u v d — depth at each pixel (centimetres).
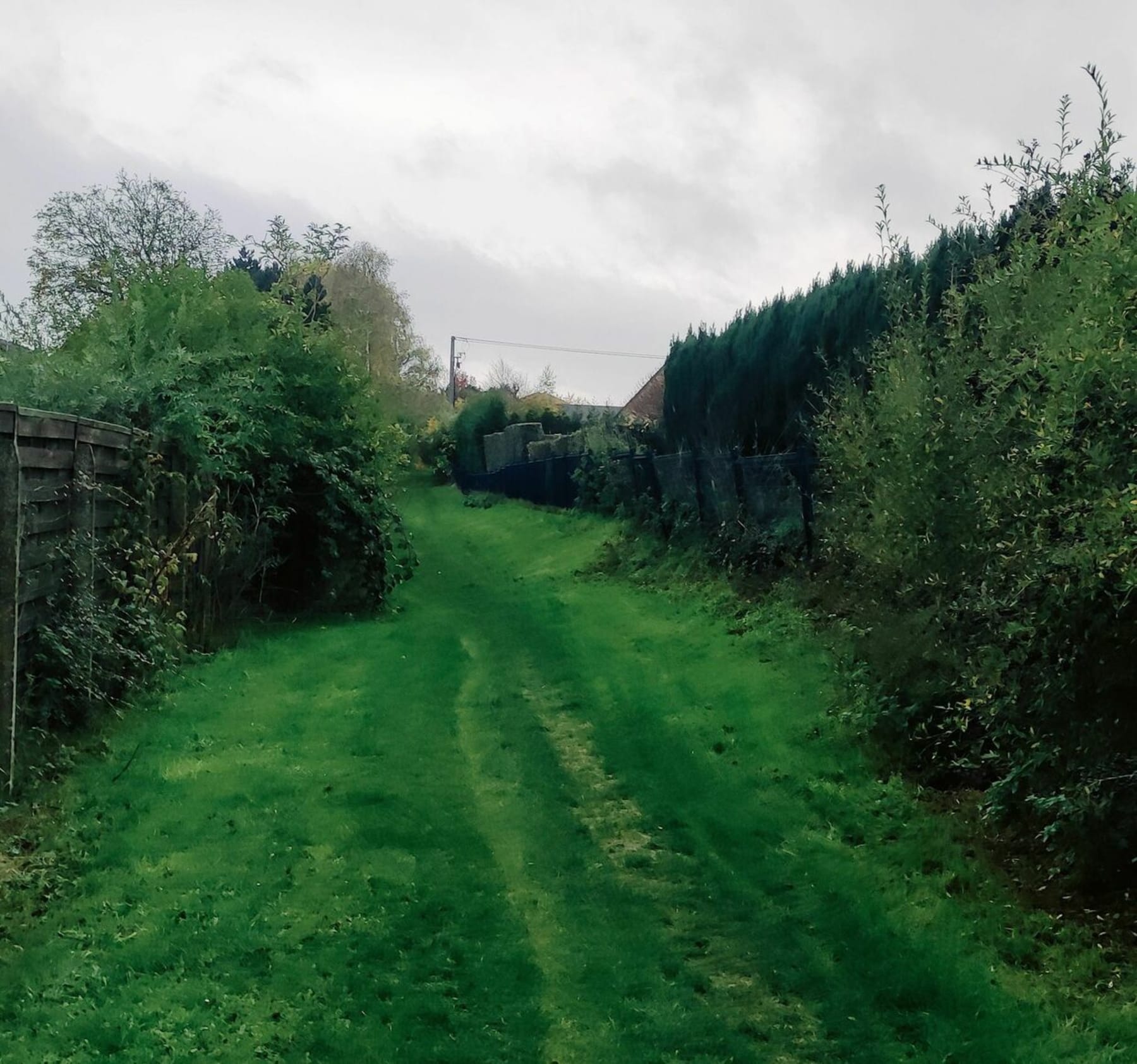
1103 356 454
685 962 482
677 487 1591
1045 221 623
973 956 462
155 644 913
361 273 4566
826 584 1030
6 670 634
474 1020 422
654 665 1007
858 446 763
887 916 507
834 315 1227
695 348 1666
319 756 748
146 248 2589
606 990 451
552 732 839
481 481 3612
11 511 637
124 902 509
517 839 621
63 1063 375
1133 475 457
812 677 855
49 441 724
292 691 943
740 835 615
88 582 801
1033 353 568
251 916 496
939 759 664
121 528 900
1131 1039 389
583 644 1123
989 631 582
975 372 664
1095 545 452
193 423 1070
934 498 644
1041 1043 392
